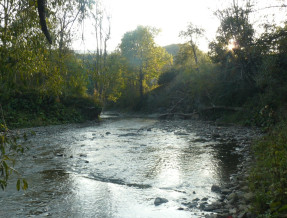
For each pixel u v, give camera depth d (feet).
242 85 77.66
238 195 18.01
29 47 15.19
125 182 22.71
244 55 68.90
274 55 63.21
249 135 48.19
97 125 75.97
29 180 23.09
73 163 29.35
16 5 14.88
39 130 59.98
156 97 130.31
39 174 25.00
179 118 98.78
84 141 45.50
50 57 18.67
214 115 84.89
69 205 17.60
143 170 26.43
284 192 14.62
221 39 70.90
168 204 17.66
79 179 23.54
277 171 18.48
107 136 52.19
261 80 65.10
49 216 15.84
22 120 66.13
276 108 60.49
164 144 41.96
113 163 29.37
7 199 18.57
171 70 140.77
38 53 16.56
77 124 77.46
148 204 17.71
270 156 24.73
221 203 17.10
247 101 74.54
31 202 18.07
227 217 14.76
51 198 18.88
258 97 71.31
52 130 61.05
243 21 60.39
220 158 31.01
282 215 12.90
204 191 20.15
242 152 33.73
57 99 80.64
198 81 91.20
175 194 19.66
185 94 109.40
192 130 61.11
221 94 84.64
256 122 62.95
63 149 37.83
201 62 98.99
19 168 27.04
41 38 16.12
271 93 63.77
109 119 101.45
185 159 30.96
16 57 13.85
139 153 34.83
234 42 66.74
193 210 16.53
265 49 48.88
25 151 35.86
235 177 22.74
